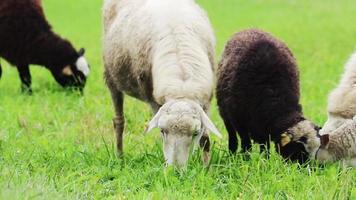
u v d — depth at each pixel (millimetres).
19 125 15344
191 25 11594
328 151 11766
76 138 14039
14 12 20375
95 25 40562
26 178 10453
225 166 11609
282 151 12055
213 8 47781
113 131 14625
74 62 20641
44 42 20578
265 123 12430
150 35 11625
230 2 51469
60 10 47000
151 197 10047
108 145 13602
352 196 10328
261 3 50938
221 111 13359
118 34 12617
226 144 13852
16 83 22141
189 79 10867
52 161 12102
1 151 12867
